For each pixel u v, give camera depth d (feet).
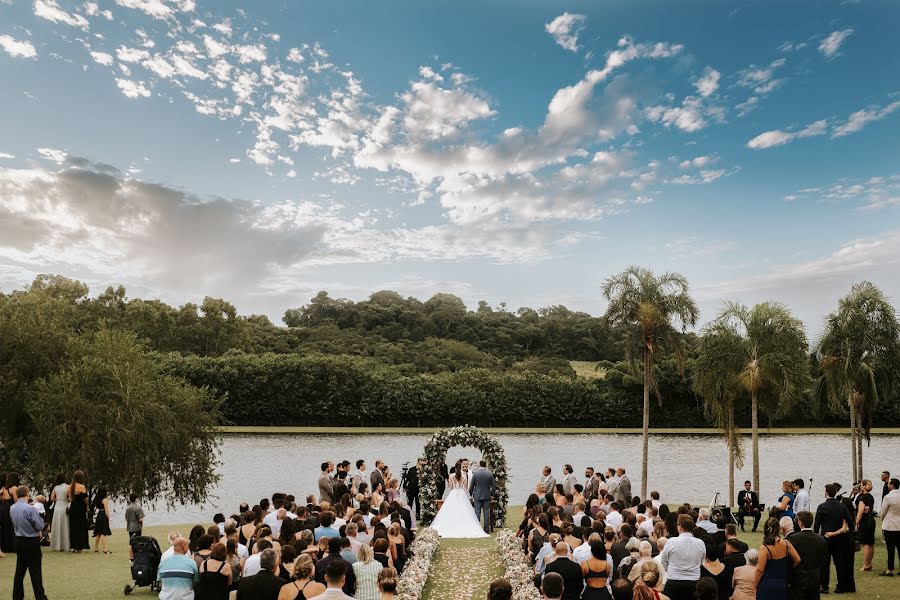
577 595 28.84
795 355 93.71
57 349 96.73
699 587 23.40
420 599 41.27
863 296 84.02
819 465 156.76
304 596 24.94
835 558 42.57
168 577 28.30
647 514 47.21
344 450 191.42
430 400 298.97
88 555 54.44
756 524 72.84
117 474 86.63
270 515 42.37
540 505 49.34
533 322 454.40
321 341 402.72
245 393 291.17
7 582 44.24
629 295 95.71
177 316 374.63
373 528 40.81
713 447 207.00
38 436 86.74
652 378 97.19
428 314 474.49
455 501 69.82
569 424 299.38
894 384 85.05
